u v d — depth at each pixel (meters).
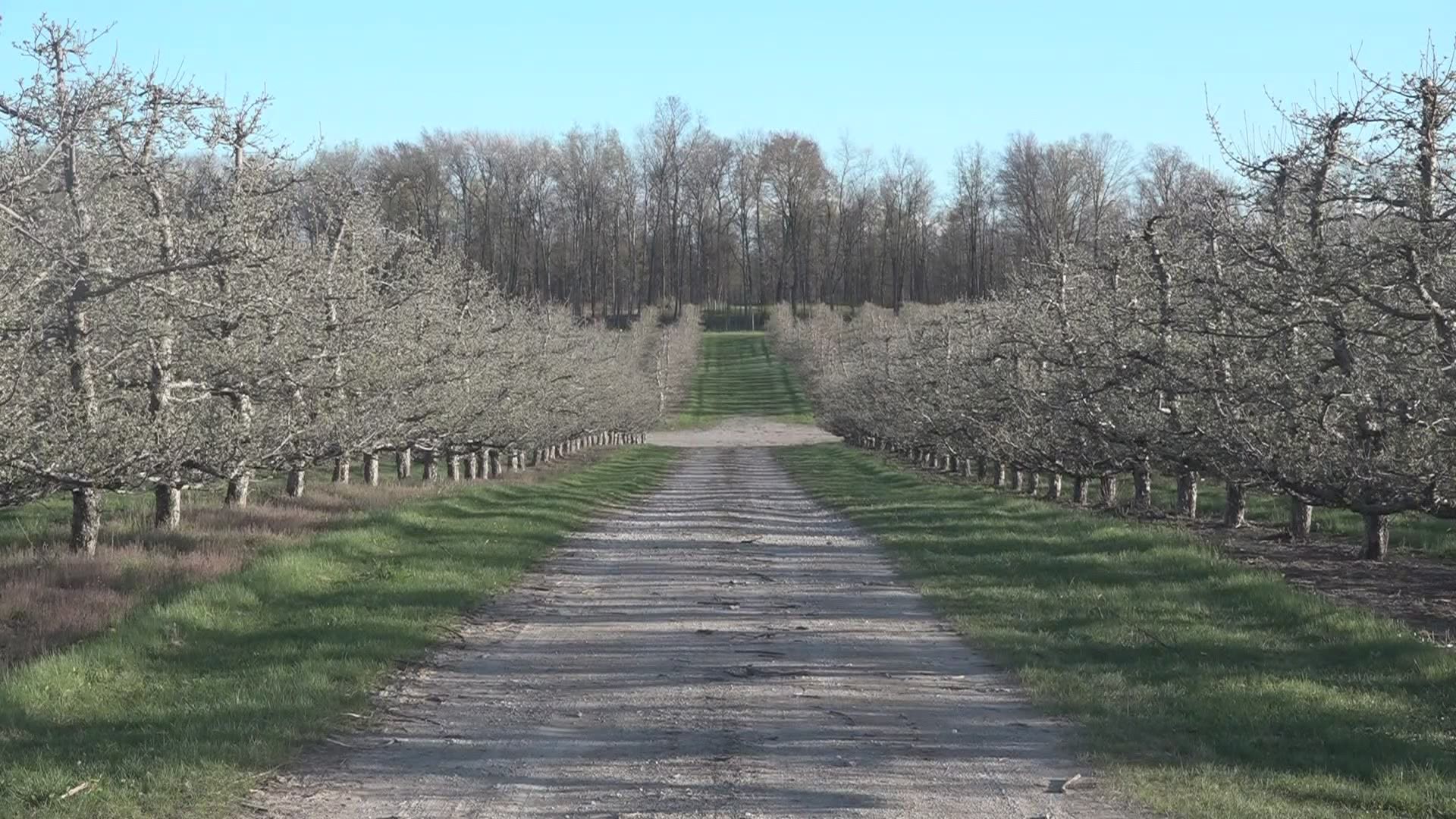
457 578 16.03
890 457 58.50
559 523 24.70
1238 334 13.99
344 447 20.56
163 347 16.45
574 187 112.44
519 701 9.55
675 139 121.88
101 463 13.70
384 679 10.38
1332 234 13.56
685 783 7.28
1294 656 11.19
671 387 94.69
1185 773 7.49
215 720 8.59
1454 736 8.40
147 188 16.34
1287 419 15.05
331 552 16.81
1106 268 22.08
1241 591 14.12
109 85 13.88
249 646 11.43
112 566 15.26
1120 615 13.23
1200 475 21.14
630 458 61.50
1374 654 10.91
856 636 12.54
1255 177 14.38
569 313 58.38
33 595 13.42
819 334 96.19
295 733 8.35
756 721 8.90
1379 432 13.82
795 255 123.06
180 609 12.15
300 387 18.95
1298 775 7.50
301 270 19.73
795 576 17.44
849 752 8.02
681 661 11.23
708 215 124.12
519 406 34.31
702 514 28.88
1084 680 10.22
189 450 15.12
